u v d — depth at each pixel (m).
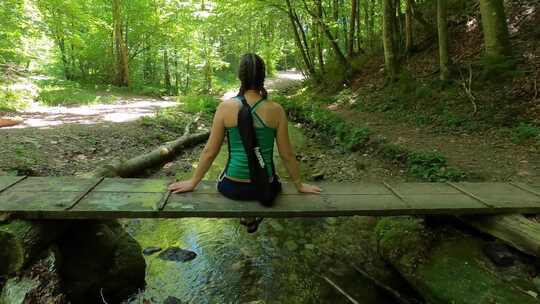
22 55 16.17
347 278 4.17
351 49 18.45
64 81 18.64
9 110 10.88
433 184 4.39
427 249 4.04
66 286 3.47
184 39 25.22
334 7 19.02
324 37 20.30
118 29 22.22
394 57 13.71
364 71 16.92
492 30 9.92
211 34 26.45
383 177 7.13
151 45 24.80
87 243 3.79
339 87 17.23
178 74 28.12
